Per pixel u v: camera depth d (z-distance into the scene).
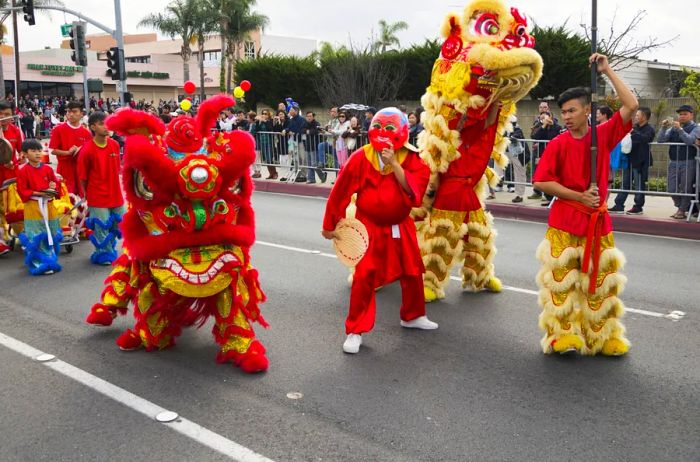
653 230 10.14
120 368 4.84
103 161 7.90
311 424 3.94
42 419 4.05
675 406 4.12
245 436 3.80
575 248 4.74
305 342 5.34
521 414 4.04
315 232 10.12
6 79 52.56
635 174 10.89
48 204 7.84
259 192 15.48
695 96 19.39
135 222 4.82
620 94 4.53
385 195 5.09
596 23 4.56
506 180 13.39
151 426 3.94
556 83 21.12
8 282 7.36
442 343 5.29
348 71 26.12
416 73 25.42
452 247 6.36
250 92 29.70
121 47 22.42
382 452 3.61
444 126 5.91
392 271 5.25
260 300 5.07
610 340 4.94
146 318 5.07
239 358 4.78
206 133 4.62
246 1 44.00
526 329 5.60
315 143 15.53
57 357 5.07
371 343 5.31
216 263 4.70
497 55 5.48
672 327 5.61
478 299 6.50
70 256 8.65
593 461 3.49
